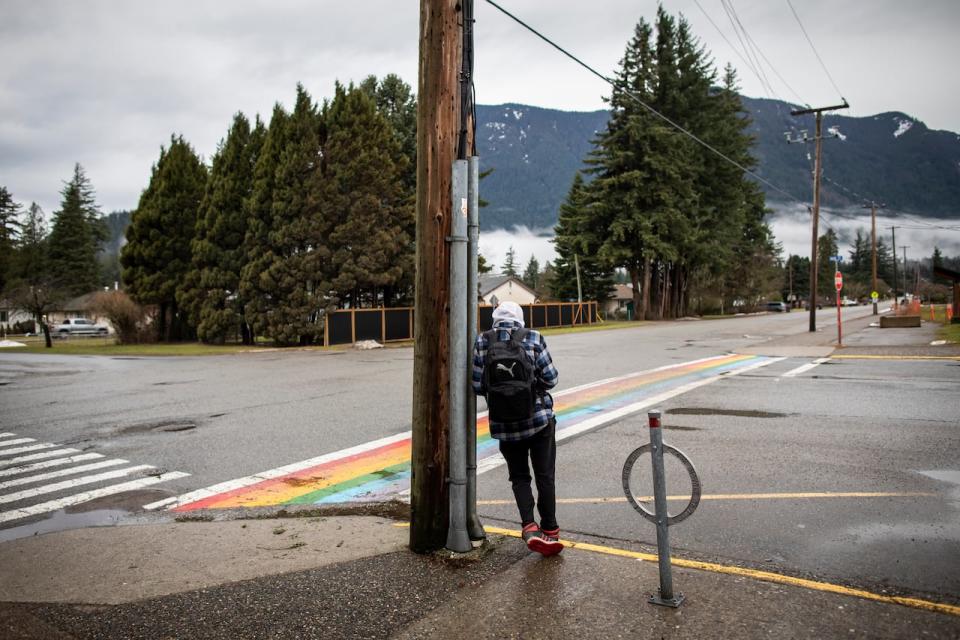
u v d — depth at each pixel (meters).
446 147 4.22
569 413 9.77
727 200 62.28
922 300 107.06
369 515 5.39
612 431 8.34
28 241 86.62
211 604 3.65
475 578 3.89
